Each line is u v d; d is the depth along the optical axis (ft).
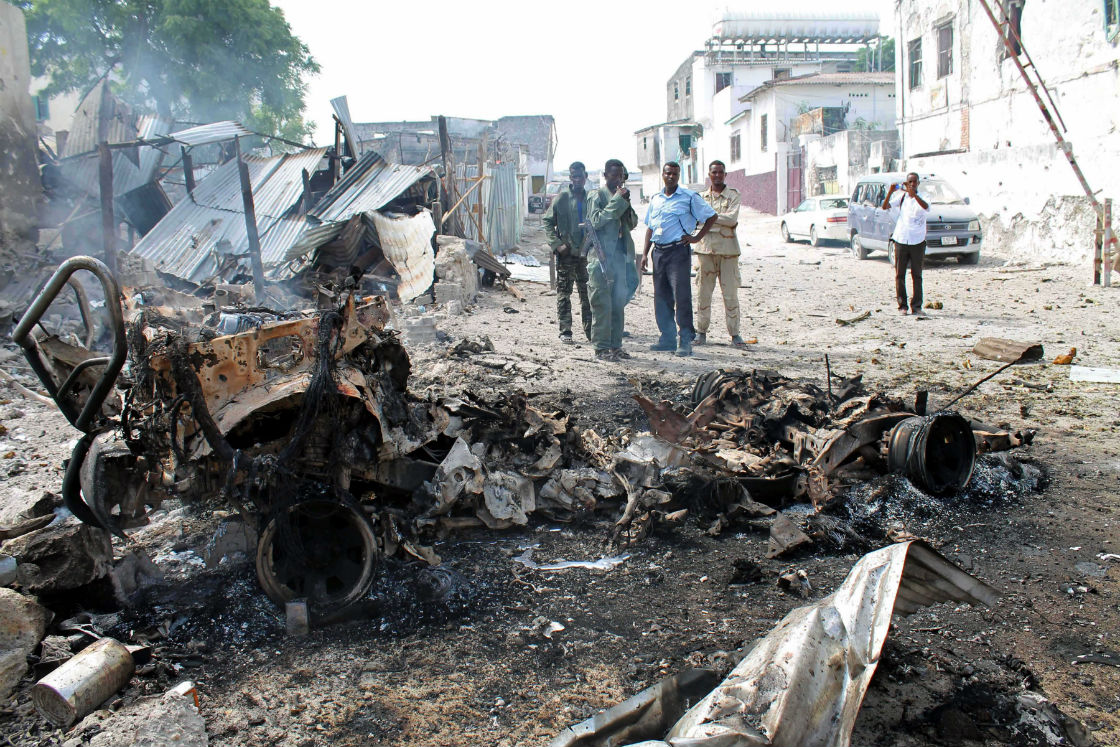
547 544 15.21
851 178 98.89
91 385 14.98
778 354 30.30
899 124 83.05
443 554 14.73
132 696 10.42
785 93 124.98
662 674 10.85
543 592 13.34
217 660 11.46
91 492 12.53
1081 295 41.16
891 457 16.70
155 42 88.99
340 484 13.03
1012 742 9.34
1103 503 16.17
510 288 49.16
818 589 13.26
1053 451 19.08
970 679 10.53
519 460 16.84
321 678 10.94
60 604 12.67
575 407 22.95
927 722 9.70
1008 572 13.61
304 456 13.00
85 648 11.08
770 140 129.49
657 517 15.64
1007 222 61.62
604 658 11.30
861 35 167.73
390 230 43.55
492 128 114.83
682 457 16.78
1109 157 51.24
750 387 20.12
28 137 43.83
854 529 15.42
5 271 37.88
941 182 61.31
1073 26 54.39
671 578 13.80
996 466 17.44
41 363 12.42
